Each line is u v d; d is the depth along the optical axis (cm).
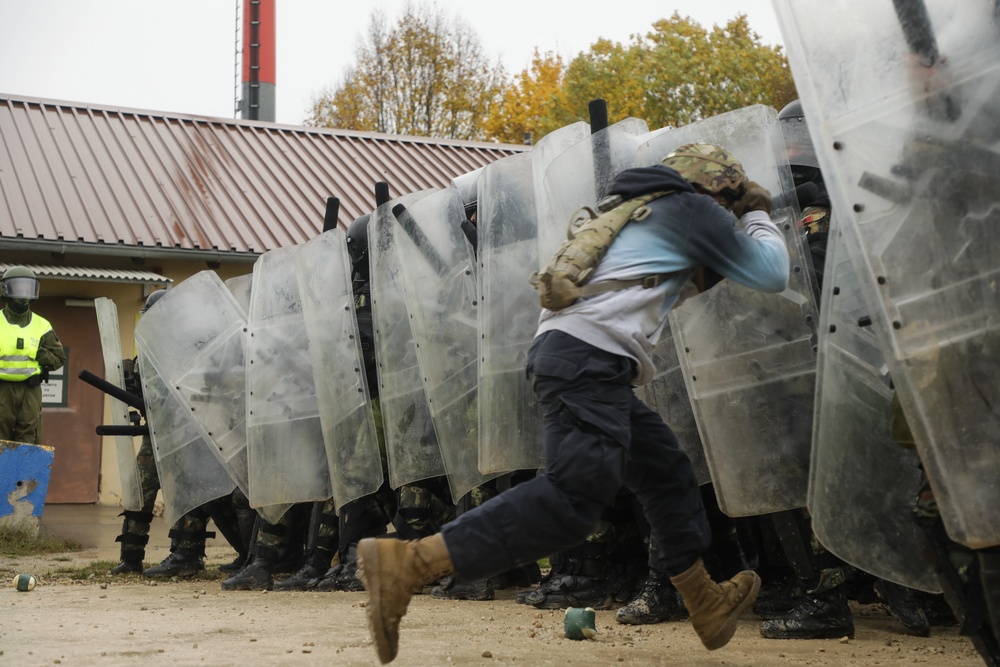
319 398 553
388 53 3441
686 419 402
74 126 1469
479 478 484
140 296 1244
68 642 373
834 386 311
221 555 852
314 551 588
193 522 662
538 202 433
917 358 250
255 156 1533
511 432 439
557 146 434
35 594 561
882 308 255
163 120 1562
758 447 359
